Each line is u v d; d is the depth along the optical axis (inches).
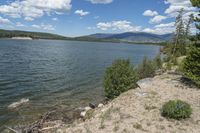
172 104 556.4
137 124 515.8
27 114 879.1
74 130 540.4
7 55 3137.3
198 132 478.0
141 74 1341.0
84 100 1119.0
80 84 1535.4
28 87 1366.9
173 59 1670.8
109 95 920.9
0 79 1540.4
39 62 2615.7
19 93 1216.8
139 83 922.7
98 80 1701.5
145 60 1409.9
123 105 666.2
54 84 1497.3
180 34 1716.3
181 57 1732.3
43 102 1066.1
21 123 778.8
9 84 1412.4
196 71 870.4
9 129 725.3
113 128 510.6
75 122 703.7
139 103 667.4
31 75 1769.2
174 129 491.2
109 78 920.3
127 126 512.1
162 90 813.9
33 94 1213.1
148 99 703.1
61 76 1801.2
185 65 915.4
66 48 5807.1
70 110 920.3
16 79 1577.3
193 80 910.4
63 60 2984.7
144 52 5821.9
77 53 4370.1
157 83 933.2
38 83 1497.3
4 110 925.2
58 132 569.9
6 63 2331.4
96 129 519.8
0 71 1847.9
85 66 2496.3
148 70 1360.7
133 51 6146.7
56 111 898.1
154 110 600.1
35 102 1062.4
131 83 911.7
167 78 1060.5
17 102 1047.0
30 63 2472.9
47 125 716.0
